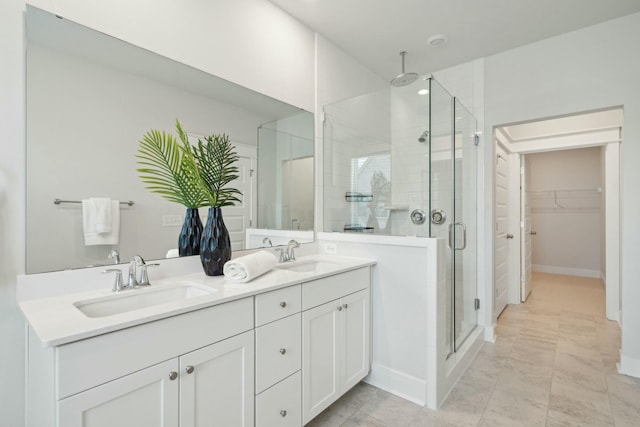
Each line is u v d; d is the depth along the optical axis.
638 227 2.11
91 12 1.28
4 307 1.09
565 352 2.50
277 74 2.08
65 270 1.21
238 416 1.21
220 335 1.15
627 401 1.83
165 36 1.51
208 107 1.69
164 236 1.50
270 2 2.04
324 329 1.64
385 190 2.28
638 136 2.14
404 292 1.91
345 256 2.21
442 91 2.18
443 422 1.66
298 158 2.24
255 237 1.95
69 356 0.80
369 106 2.38
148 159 1.45
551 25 2.35
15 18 1.11
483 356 2.45
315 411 1.57
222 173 1.74
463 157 2.52
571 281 5.02
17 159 1.12
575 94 2.42
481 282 2.84
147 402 0.95
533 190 5.91
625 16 2.23
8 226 1.10
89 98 1.28
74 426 0.81
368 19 2.25
